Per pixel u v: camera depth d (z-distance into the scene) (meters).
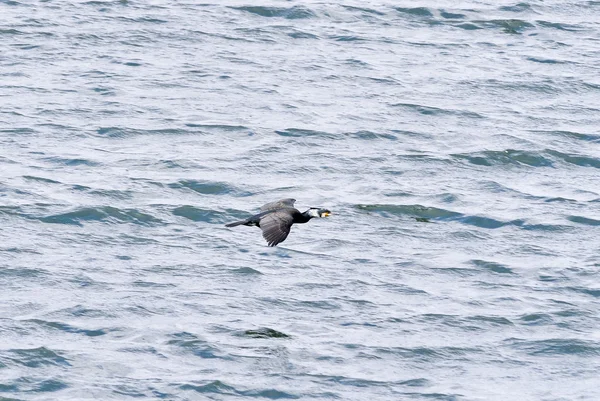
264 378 30.27
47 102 48.47
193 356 31.14
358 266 36.66
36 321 32.44
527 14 63.41
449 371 31.25
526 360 31.97
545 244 38.75
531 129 48.81
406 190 42.44
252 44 57.03
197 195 41.12
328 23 60.47
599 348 32.62
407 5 63.41
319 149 45.69
